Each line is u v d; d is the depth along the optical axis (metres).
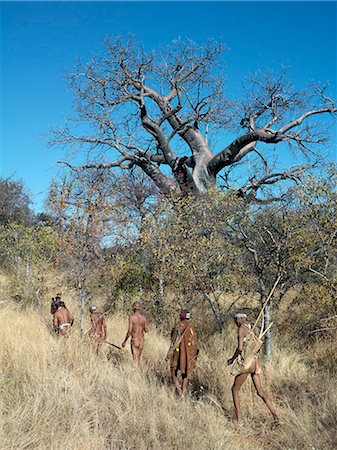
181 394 6.80
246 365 6.10
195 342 7.26
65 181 12.16
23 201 29.67
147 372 7.97
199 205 10.51
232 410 6.46
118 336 10.49
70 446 4.62
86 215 11.77
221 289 10.09
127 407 5.72
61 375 6.59
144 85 23.53
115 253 12.83
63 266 12.93
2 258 19.92
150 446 5.01
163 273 11.02
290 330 9.42
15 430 4.78
